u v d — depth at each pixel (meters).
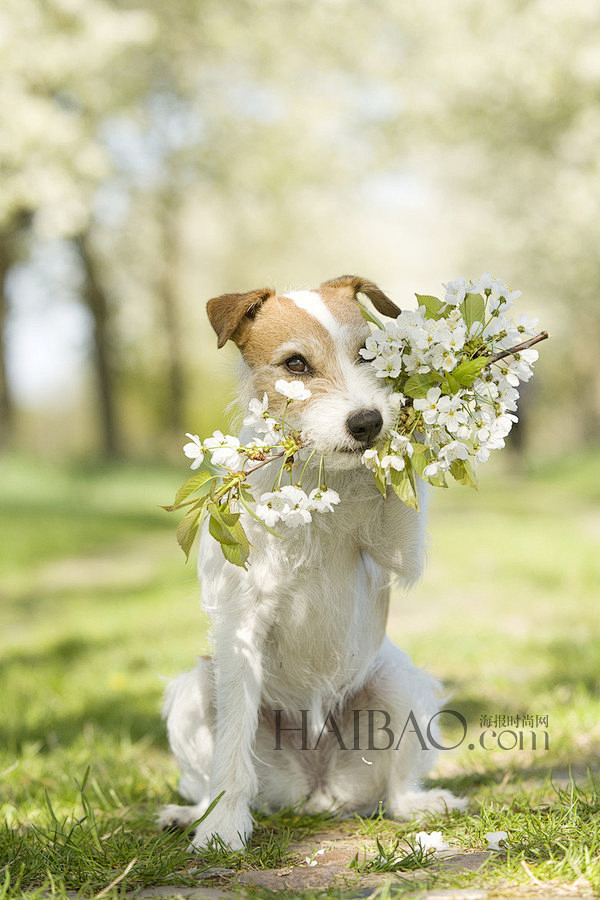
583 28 17.44
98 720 5.27
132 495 19.22
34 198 16.22
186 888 2.71
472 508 18.00
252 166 24.06
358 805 3.54
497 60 18.03
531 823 2.96
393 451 2.86
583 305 21.62
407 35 20.17
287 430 2.99
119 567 11.76
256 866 2.91
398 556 3.30
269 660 3.37
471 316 2.93
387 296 3.63
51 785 4.08
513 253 21.16
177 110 22.50
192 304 32.16
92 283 26.11
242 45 21.56
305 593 3.23
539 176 19.73
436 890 2.49
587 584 8.98
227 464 2.87
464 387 2.88
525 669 5.96
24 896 2.53
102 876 2.79
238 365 3.42
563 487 22.41
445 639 6.73
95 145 17.81
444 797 3.46
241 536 2.83
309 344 3.14
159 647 7.20
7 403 24.17
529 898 2.38
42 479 19.77
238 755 3.14
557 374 38.00
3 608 9.31
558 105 18.39
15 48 15.38
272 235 27.31
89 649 7.30
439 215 24.84
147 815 3.51
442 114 20.05
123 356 32.31
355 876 2.73
